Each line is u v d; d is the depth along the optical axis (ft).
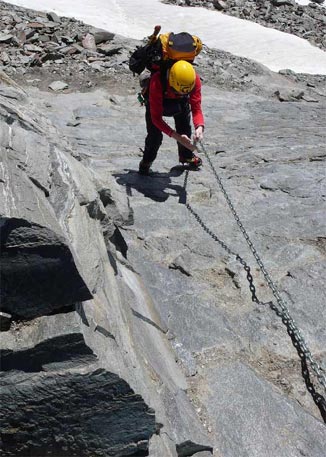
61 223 10.71
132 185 24.52
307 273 17.98
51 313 9.32
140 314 13.51
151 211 22.02
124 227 20.35
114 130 34.06
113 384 9.15
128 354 10.33
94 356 9.07
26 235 8.63
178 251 19.26
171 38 20.35
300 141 33.22
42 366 9.04
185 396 12.19
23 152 11.00
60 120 35.76
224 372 13.62
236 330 15.30
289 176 26.17
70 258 8.91
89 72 48.62
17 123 13.20
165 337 14.20
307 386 13.69
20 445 9.36
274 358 14.42
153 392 10.46
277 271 18.17
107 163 27.43
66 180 11.84
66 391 9.04
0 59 48.57
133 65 20.94
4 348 8.87
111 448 9.56
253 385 13.24
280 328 15.38
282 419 12.36
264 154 30.14
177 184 25.03
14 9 62.69
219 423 12.09
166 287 16.80
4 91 16.60
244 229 19.69
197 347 14.34
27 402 9.04
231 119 39.83
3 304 9.07
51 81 46.29
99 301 10.56
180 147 26.40
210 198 23.86
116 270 13.92
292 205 23.11
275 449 11.61
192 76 20.22
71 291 9.16
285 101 51.52
